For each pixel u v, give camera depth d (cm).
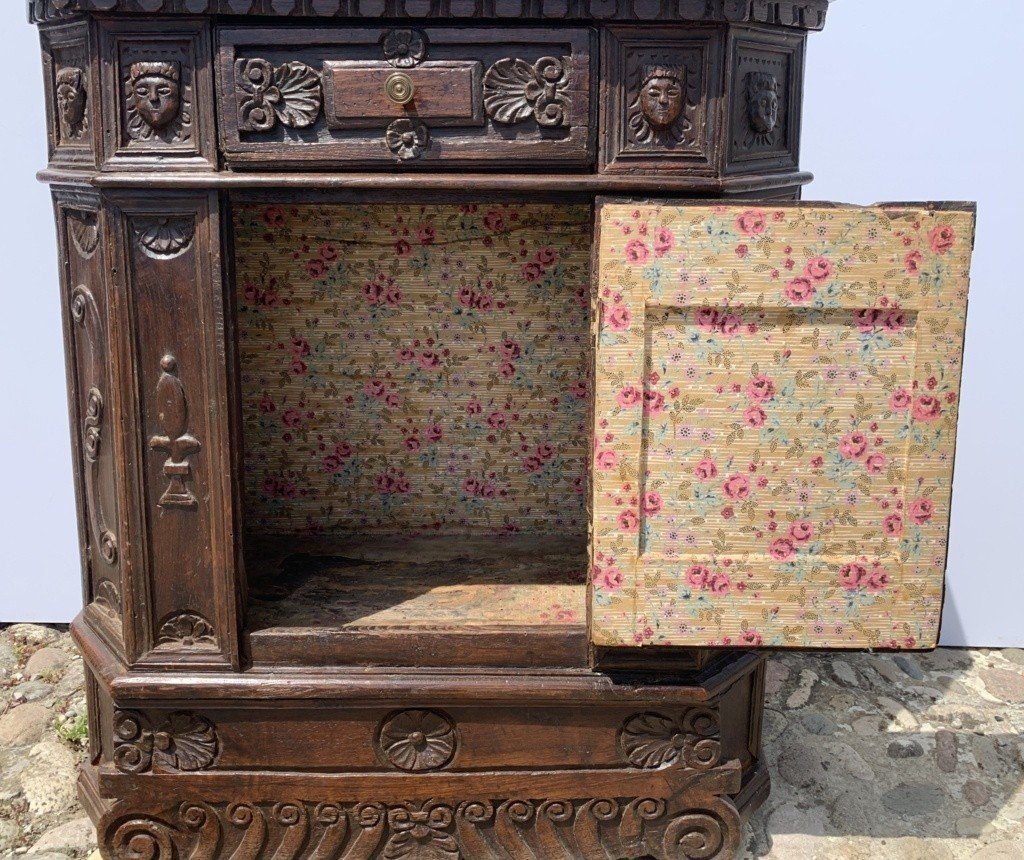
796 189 173
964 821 185
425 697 163
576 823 170
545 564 196
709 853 170
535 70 149
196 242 153
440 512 213
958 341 146
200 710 165
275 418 208
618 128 150
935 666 237
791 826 184
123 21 148
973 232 143
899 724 214
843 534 152
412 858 171
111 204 152
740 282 146
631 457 150
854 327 147
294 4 146
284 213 199
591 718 166
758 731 189
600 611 154
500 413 209
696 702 163
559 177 151
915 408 148
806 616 153
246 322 204
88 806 182
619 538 152
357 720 166
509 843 171
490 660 165
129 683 162
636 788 168
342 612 173
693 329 147
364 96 149
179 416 157
